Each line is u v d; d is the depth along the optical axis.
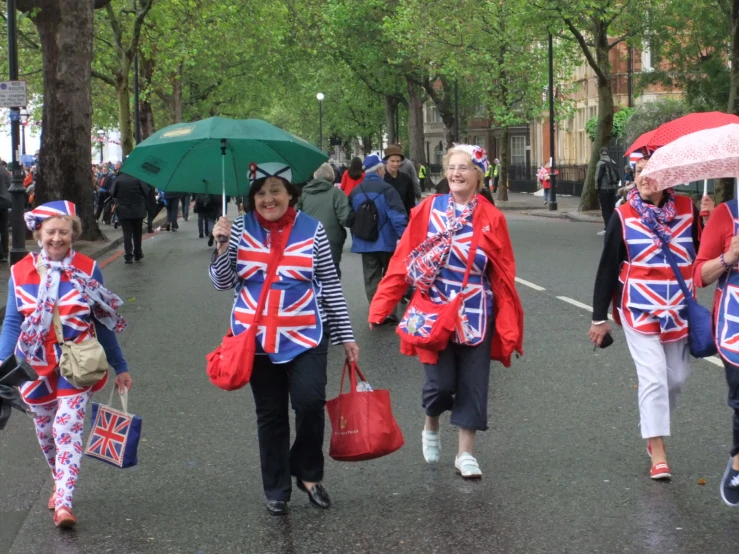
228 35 40.16
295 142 5.38
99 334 5.60
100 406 5.48
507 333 5.77
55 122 24.25
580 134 57.16
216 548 4.96
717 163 5.12
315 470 5.52
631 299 5.91
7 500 5.78
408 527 5.18
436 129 94.81
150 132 51.84
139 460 6.50
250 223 5.29
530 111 42.78
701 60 32.97
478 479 5.94
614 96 50.22
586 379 8.53
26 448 6.94
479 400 5.86
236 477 6.11
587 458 6.31
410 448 6.64
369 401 5.43
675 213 5.88
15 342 5.47
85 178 24.45
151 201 20.67
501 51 40.41
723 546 4.82
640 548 4.82
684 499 5.50
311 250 5.26
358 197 11.90
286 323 5.23
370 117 75.25
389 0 51.19
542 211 37.78
